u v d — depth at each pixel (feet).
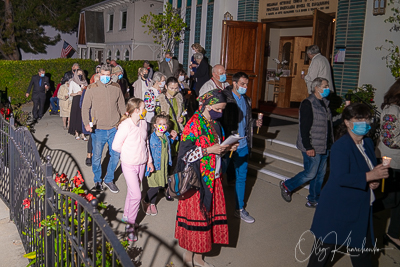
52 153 26.27
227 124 15.85
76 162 24.36
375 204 14.12
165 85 19.36
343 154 10.22
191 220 11.45
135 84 28.53
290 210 17.78
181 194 11.21
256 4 35.01
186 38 42.96
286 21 33.27
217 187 12.01
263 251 13.98
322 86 16.76
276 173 21.62
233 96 16.26
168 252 13.53
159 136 16.10
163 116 15.83
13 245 14.24
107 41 76.79
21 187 14.60
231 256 13.56
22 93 46.83
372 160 10.68
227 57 33.27
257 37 34.04
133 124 14.43
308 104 16.84
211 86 18.21
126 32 68.85
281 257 13.58
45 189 11.07
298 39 40.68
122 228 15.30
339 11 27.68
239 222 16.37
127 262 6.01
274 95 41.88
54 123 36.35
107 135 19.20
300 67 40.96
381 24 25.49
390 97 13.94
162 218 16.38
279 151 23.48
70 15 97.30
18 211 15.14
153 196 16.55
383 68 25.57
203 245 11.41
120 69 27.22
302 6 31.27
